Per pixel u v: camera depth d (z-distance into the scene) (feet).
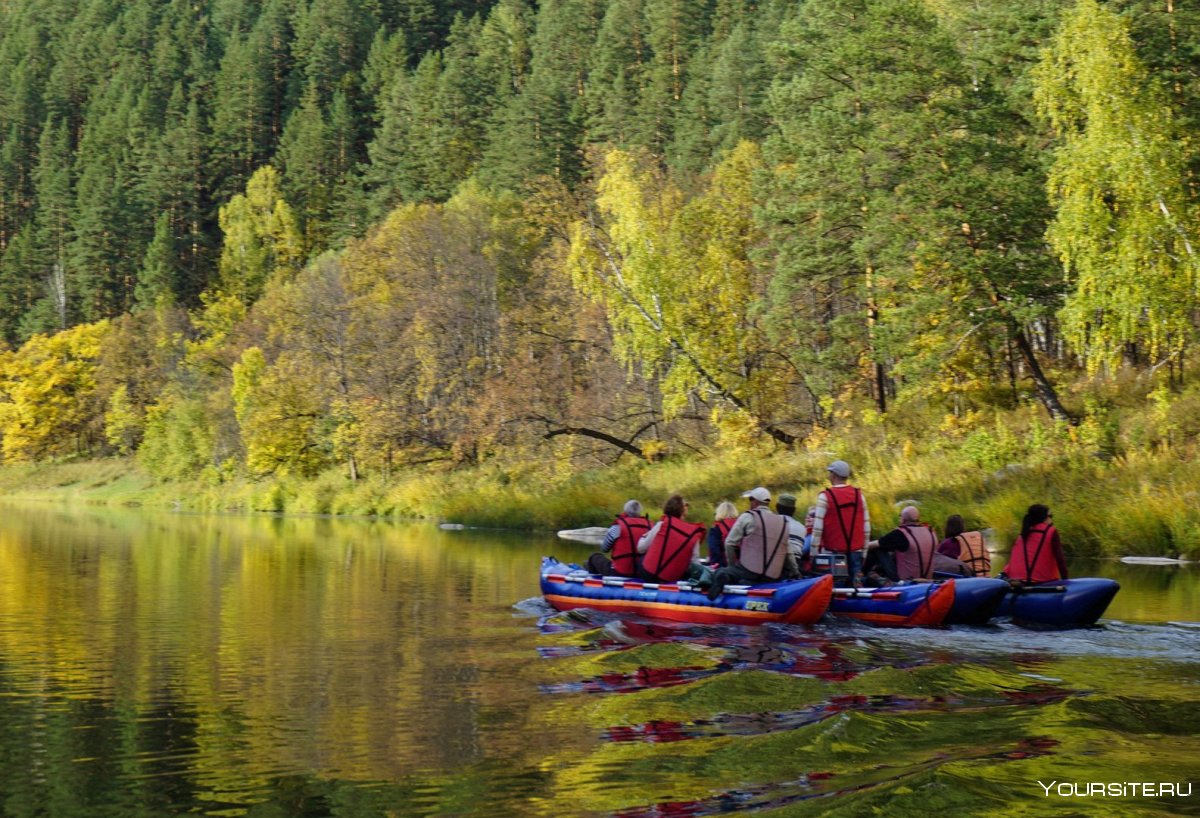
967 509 72.69
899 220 97.14
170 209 386.11
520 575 54.49
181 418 206.08
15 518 126.52
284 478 172.24
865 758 20.52
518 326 148.46
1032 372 92.48
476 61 375.45
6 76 484.33
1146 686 26.99
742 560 37.60
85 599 44.04
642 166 129.70
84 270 355.77
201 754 20.79
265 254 346.13
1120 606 42.19
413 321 157.38
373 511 141.08
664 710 24.21
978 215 91.35
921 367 94.68
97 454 274.77
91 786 18.89
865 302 111.96
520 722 23.17
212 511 160.45
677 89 318.45
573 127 273.54
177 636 34.40
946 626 36.50
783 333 119.96
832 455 103.71
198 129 403.75
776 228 116.67
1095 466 78.02
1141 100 78.59
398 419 151.02
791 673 28.40
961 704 24.86
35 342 279.90
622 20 346.74
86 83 482.28
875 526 72.23
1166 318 80.59
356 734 22.20
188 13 517.55
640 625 36.86
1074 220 79.41
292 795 18.44
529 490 116.57
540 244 172.45
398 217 189.16
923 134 94.63
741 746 21.22
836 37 113.60
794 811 17.62
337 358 169.99
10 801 18.11
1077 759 20.36
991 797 18.21
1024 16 97.76
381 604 42.57
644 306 119.14
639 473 115.03
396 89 348.18
